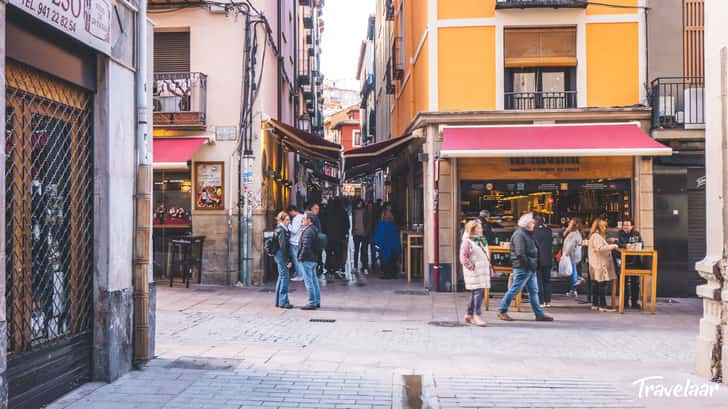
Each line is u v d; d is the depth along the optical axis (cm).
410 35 1764
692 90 1355
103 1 590
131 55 661
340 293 1363
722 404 557
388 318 1048
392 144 1552
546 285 1199
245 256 1434
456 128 1390
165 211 1480
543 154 1233
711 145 661
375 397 574
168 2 1463
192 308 1116
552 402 564
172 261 1405
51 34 522
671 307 1225
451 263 1401
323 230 1677
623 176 1389
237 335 882
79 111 585
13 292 491
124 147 642
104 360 608
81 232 591
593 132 1339
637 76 1397
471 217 1416
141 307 677
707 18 673
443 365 710
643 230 1366
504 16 1413
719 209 644
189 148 1387
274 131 1581
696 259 1381
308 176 3303
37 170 527
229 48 1467
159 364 689
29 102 510
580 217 1405
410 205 1961
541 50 1423
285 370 673
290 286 1459
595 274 1157
